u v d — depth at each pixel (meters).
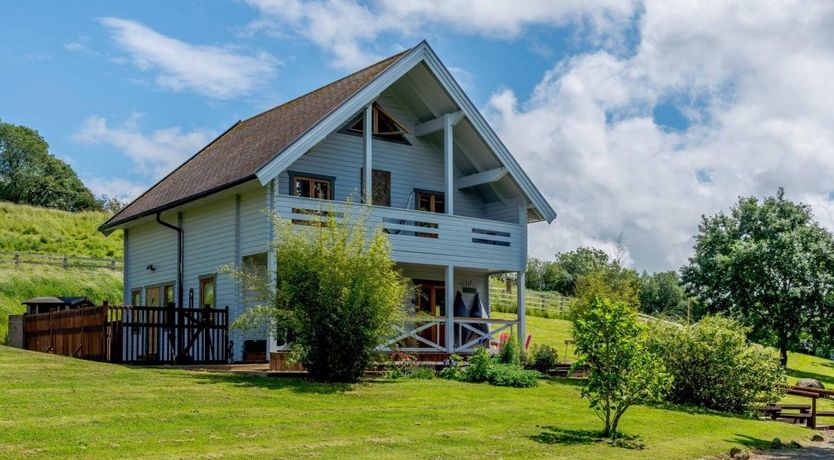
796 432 17.58
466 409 15.60
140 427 11.57
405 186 25.53
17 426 11.05
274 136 23.56
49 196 84.12
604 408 14.22
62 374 15.88
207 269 23.58
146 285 27.30
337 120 21.64
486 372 20.55
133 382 15.52
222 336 21.41
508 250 25.59
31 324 23.88
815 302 42.28
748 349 20.52
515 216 26.30
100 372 16.58
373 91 22.33
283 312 17.64
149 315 21.89
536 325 44.06
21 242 46.25
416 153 25.92
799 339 45.19
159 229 26.77
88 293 37.94
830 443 16.53
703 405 20.09
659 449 13.40
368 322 18.05
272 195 21.03
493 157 25.52
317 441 11.64
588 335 14.14
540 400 17.78
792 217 43.97
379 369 20.80
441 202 26.38
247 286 19.50
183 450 10.45
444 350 23.66
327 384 17.33
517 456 11.82
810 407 22.31
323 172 23.77
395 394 16.67
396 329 19.27
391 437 12.33
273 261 20.64
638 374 13.96
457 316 26.73
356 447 11.43
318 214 21.03
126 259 28.86
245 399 14.52
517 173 25.52
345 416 13.73
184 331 20.62
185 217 25.06
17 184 83.25
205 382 16.28
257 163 21.11
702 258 44.59
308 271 17.80
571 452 12.48
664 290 78.88
